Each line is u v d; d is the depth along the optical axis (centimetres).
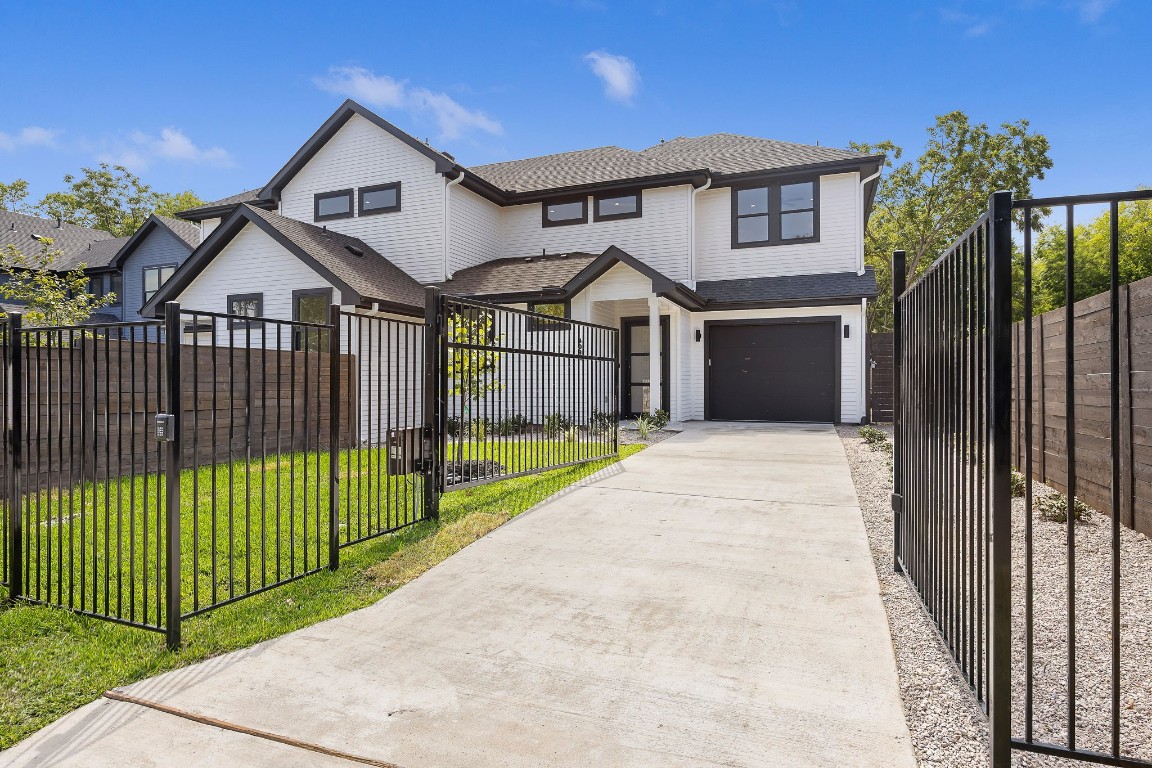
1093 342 481
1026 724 196
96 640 299
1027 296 201
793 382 1264
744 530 473
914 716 233
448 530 476
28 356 359
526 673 267
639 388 1375
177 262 1873
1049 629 296
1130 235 2103
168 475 288
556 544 445
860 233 1258
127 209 3578
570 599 348
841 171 1255
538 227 1481
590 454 783
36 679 263
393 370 1113
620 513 527
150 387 700
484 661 278
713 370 1316
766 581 369
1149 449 405
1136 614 306
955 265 268
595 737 221
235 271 1202
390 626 315
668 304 1217
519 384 1121
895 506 388
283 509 550
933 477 306
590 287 1188
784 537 454
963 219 2106
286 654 286
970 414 242
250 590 333
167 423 287
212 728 229
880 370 1251
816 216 1284
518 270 1323
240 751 216
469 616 327
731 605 336
